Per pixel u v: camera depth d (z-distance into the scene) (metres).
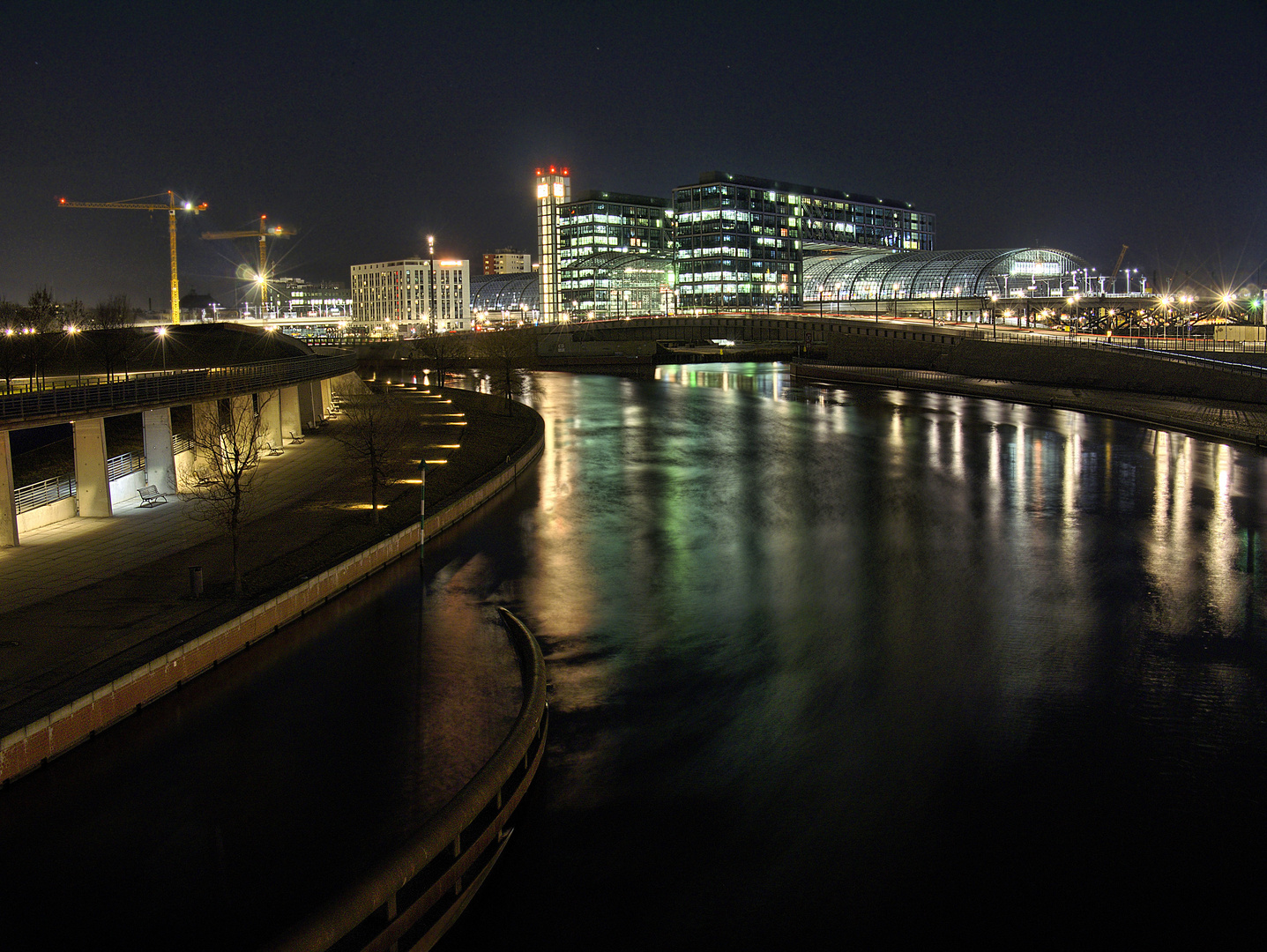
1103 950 18.09
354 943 16.23
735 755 24.73
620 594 37.00
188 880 19.39
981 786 23.38
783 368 161.00
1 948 17.58
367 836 20.81
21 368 76.88
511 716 26.42
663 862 20.47
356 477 53.38
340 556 37.03
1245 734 25.92
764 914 19.00
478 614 34.47
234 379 54.22
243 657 29.58
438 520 45.38
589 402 107.19
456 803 19.03
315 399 73.81
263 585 32.81
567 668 29.98
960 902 19.38
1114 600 36.69
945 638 32.75
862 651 31.52
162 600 30.77
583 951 18.06
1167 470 63.09
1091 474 61.94
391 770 23.45
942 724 26.44
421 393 110.50
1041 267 199.12
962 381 117.75
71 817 21.30
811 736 25.73
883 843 21.19
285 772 23.25
